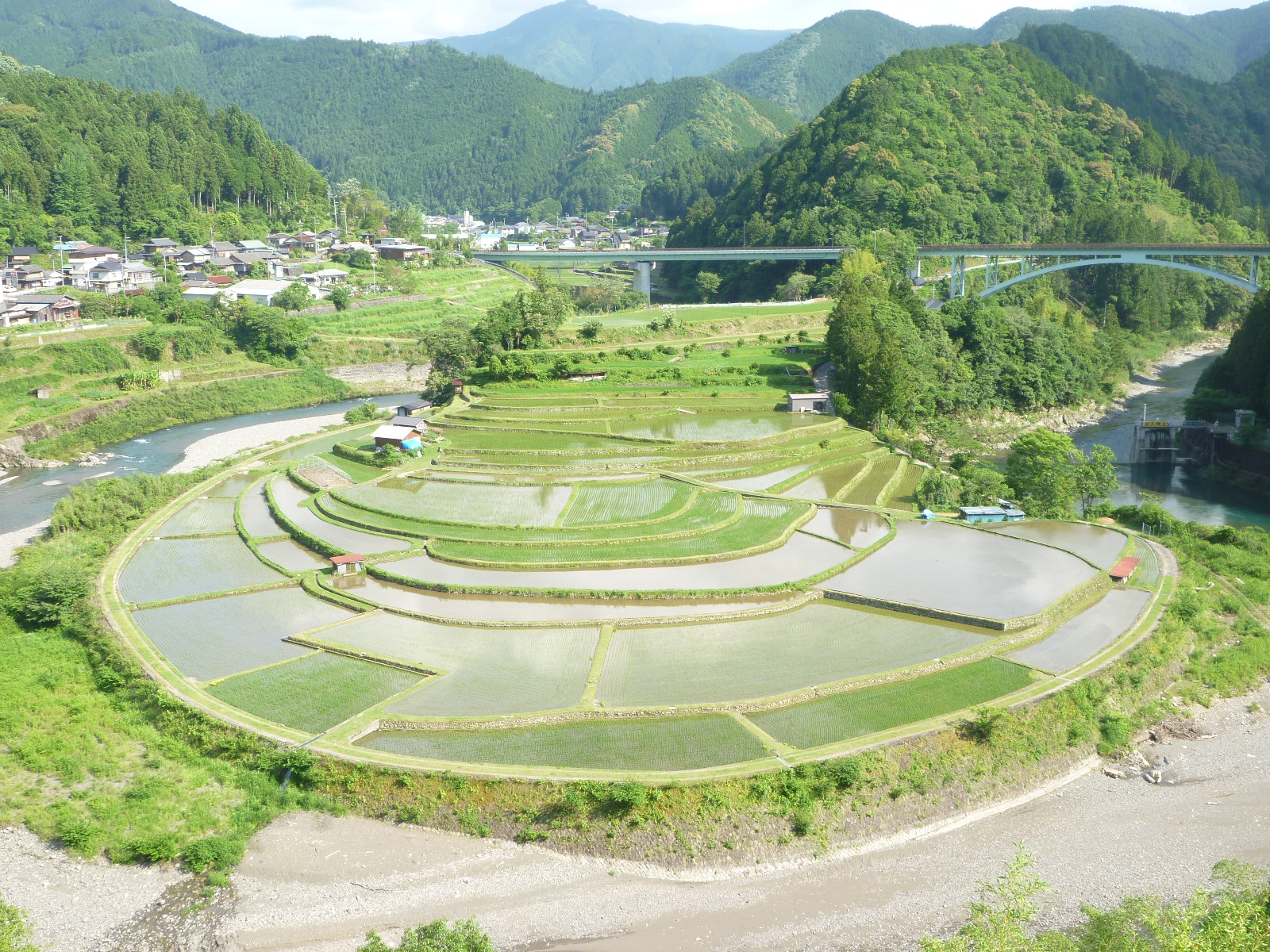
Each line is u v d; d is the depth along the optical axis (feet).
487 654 265.54
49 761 224.53
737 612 289.94
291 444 520.42
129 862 192.44
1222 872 186.70
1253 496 490.90
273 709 237.04
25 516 426.51
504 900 181.06
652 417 522.47
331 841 197.16
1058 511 395.96
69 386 609.83
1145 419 626.23
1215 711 256.32
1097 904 179.42
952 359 625.41
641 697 238.68
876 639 271.08
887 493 415.23
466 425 507.71
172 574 333.83
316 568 336.08
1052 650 265.34
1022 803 214.90
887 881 187.73
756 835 194.39
